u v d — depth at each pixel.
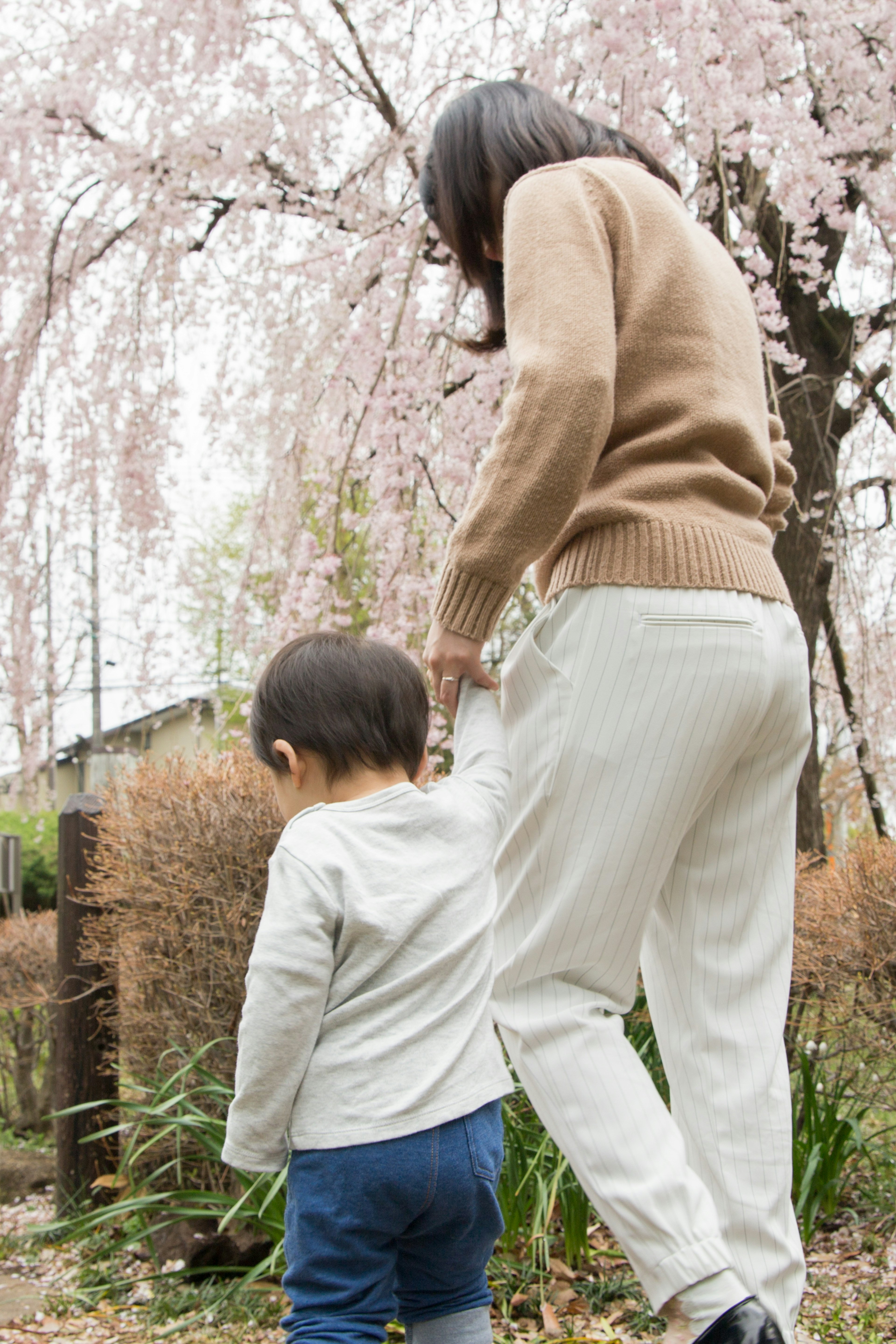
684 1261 1.05
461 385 4.04
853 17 3.74
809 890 2.79
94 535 4.52
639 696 1.17
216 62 4.05
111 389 4.34
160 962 2.55
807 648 1.32
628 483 1.22
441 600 1.21
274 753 1.28
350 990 1.10
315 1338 1.03
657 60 3.50
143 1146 2.27
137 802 2.69
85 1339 1.92
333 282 4.08
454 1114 1.08
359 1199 1.05
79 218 4.39
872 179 3.89
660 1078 2.41
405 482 3.60
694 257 1.31
